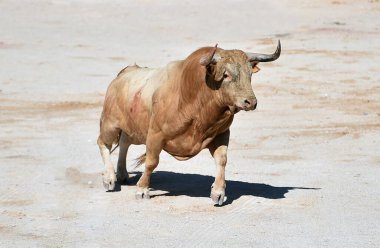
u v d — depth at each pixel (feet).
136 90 118.52
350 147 158.51
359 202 116.26
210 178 132.36
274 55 107.86
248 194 120.57
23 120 186.39
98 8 408.05
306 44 304.91
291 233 101.24
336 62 269.23
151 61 274.57
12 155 150.30
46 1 428.56
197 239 98.89
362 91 225.76
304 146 159.63
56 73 253.03
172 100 110.83
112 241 98.37
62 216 109.81
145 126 117.60
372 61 270.87
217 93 106.11
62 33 337.52
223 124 110.11
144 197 118.11
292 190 123.44
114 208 113.50
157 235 100.58
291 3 411.95
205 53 108.88
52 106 204.13
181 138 112.16
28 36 328.49
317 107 204.03
